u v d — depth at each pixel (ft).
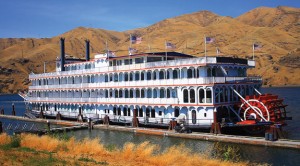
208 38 201.36
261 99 177.78
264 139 145.69
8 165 77.00
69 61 286.46
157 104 193.77
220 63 180.55
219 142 152.46
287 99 440.45
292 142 137.49
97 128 213.05
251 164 116.78
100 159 92.94
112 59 225.15
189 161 97.35
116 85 219.61
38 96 298.56
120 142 171.63
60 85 267.80
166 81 189.78
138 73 208.03
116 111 222.69
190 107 179.83
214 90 173.37
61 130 204.44
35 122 270.67
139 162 91.76
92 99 236.84
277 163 122.01
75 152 102.94
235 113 181.27
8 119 301.63
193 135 162.71
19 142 110.42
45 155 91.66
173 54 222.28
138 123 199.52
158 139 171.22
